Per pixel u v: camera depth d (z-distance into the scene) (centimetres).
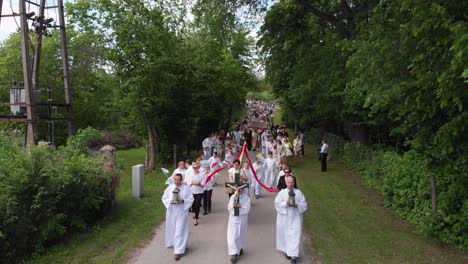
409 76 948
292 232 843
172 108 2244
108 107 2794
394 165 1351
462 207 924
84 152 1312
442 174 925
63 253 856
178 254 849
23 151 958
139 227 1069
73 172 962
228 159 2139
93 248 898
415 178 1170
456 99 657
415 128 939
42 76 2700
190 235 1019
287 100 3159
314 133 3569
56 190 897
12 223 773
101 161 1192
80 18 1834
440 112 819
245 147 1138
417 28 710
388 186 1328
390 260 856
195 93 2339
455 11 674
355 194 1534
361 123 2038
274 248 925
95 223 1081
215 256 868
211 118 2845
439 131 739
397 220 1172
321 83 1995
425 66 764
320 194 1530
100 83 2912
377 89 998
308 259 860
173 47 2042
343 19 2067
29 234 837
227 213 1245
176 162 2339
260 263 831
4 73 2623
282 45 2330
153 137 2177
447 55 695
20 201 823
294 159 2595
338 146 2569
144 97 1933
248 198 867
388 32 1027
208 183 1233
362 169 1972
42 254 848
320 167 2248
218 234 1027
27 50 1448
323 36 2219
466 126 738
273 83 2994
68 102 1780
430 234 989
